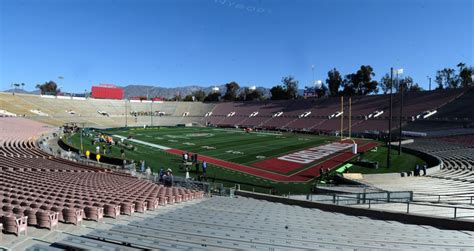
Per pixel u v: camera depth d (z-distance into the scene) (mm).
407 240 10242
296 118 82250
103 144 45688
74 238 7660
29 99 84000
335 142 52062
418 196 17266
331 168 32000
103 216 12070
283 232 10602
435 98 70250
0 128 54531
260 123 84938
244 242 8906
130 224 10781
